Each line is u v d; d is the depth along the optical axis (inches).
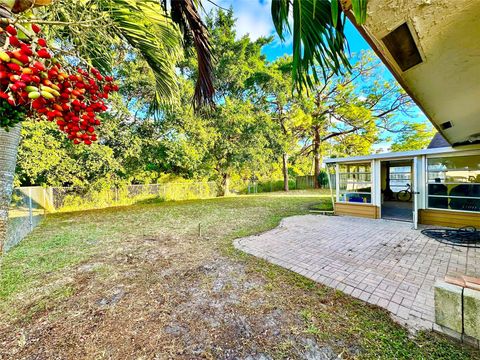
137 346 68.3
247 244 168.2
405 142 568.1
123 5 72.6
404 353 63.6
